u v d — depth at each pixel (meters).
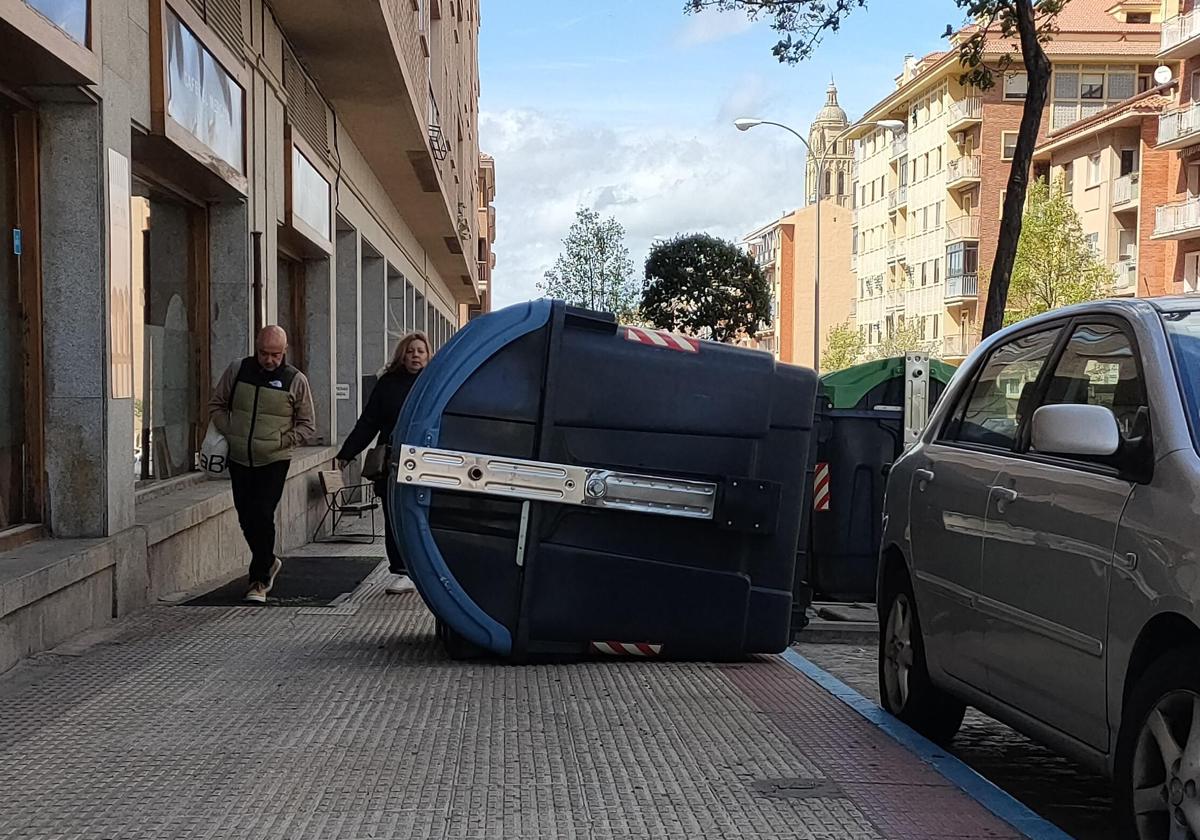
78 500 8.64
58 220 8.52
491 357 7.21
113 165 8.77
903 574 6.36
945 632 5.70
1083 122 64.12
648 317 59.59
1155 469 4.20
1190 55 53.59
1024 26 13.92
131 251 9.23
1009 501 5.11
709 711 6.36
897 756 5.53
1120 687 4.15
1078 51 72.50
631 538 7.43
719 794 4.88
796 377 7.58
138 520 9.59
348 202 21.02
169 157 10.74
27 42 7.18
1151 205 59.03
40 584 7.29
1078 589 4.45
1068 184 66.44
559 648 7.46
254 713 6.11
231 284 13.05
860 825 4.52
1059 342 5.41
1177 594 3.83
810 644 9.35
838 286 118.19
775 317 126.31
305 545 15.46
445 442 7.16
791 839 4.36
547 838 4.35
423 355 10.21
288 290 18.00
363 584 11.09
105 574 8.53
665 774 5.15
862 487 10.33
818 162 50.22
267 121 14.18
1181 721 3.83
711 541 7.55
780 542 7.64
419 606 9.79
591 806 4.70
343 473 19.11
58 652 7.50
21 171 8.47
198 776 5.05
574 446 7.26
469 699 6.49
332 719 6.01
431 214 31.05
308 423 9.88
